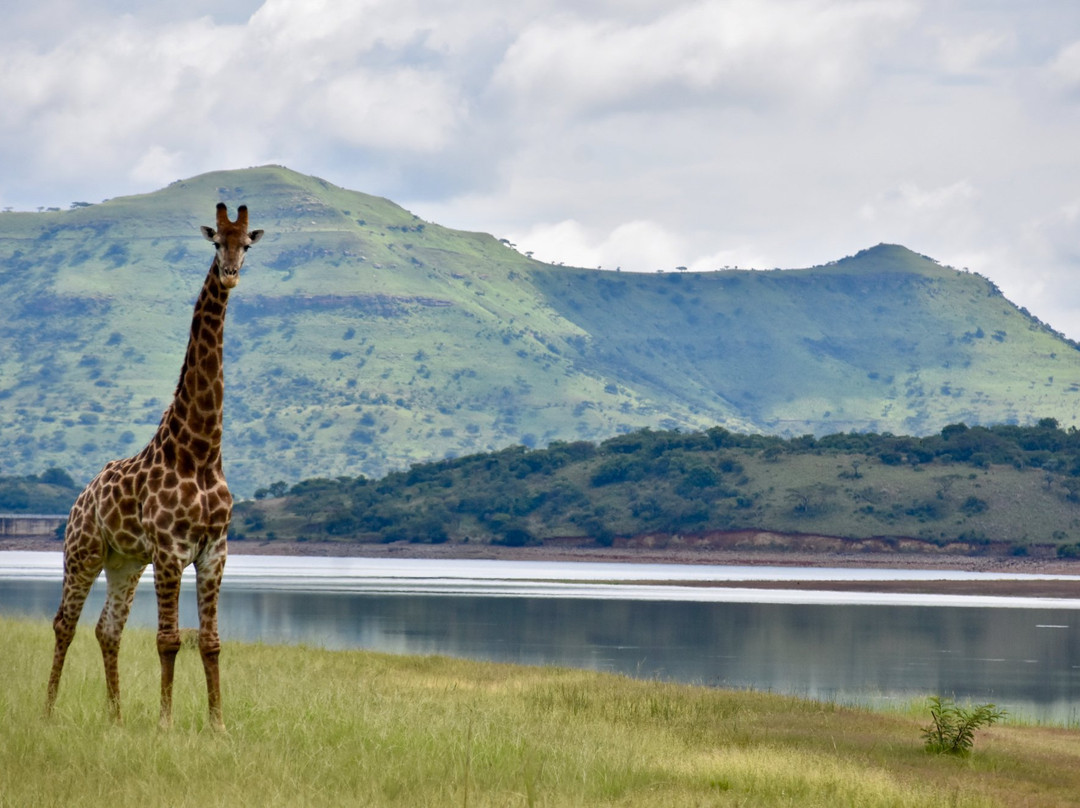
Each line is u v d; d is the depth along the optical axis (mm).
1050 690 137000
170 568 50000
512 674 112938
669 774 57219
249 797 41031
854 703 116625
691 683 133750
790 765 62469
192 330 51094
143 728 50969
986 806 56969
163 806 39469
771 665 160375
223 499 51188
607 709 85438
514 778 50344
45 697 55438
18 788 40188
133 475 50844
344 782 45594
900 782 62781
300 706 59219
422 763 50406
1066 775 71688
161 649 50125
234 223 50906
